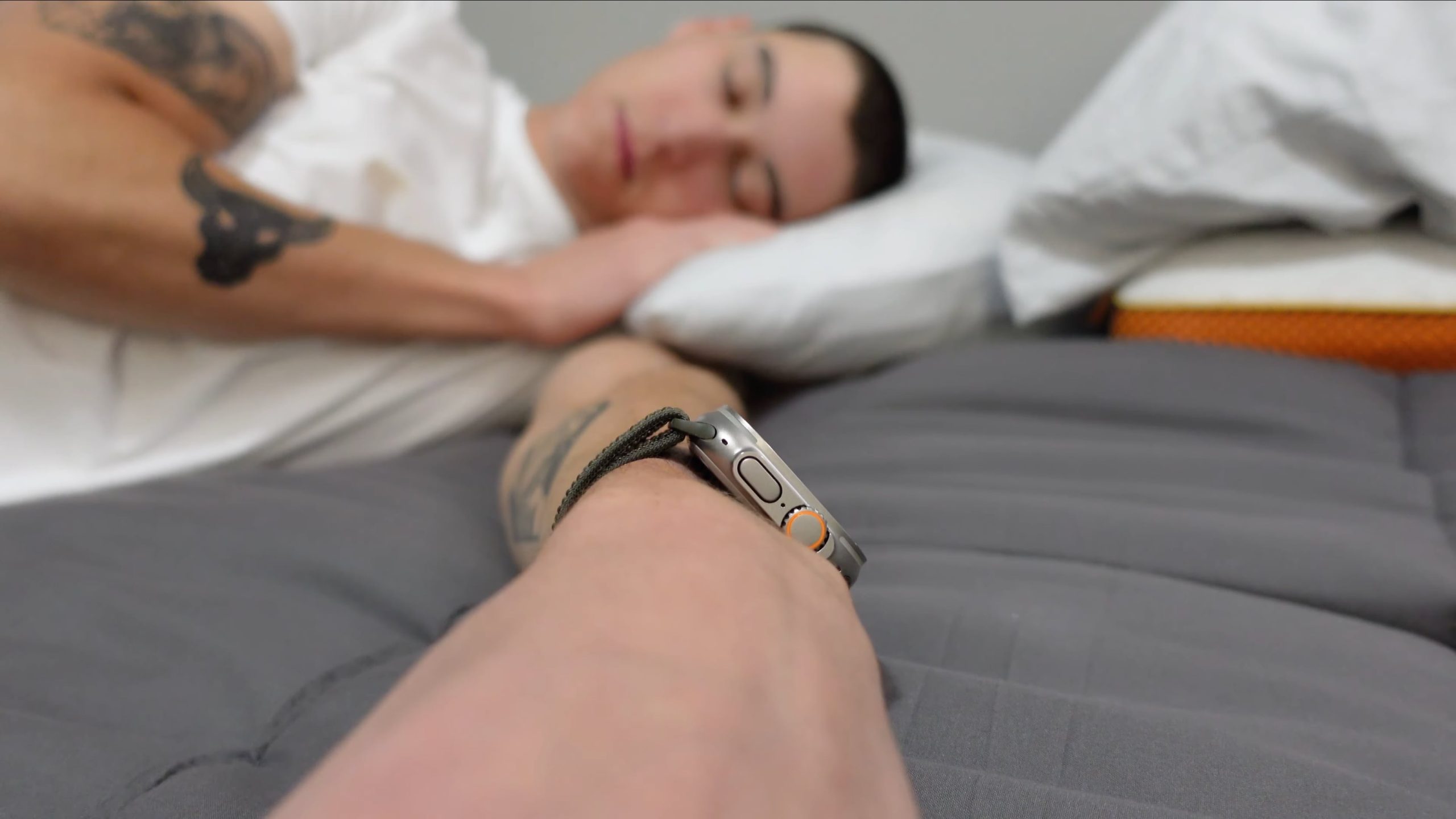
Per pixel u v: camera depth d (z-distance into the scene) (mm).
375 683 414
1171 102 656
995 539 505
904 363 789
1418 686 371
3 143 573
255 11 740
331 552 521
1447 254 608
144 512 553
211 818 301
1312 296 639
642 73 939
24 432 624
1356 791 279
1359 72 574
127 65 657
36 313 629
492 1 1276
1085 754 306
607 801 144
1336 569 436
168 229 619
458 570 534
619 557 224
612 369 678
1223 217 661
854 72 948
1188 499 520
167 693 395
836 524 305
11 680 383
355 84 807
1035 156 1199
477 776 145
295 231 678
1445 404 560
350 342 746
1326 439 558
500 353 798
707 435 313
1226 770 291
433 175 853
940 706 337
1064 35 1135
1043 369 667
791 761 171
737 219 889
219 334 685
